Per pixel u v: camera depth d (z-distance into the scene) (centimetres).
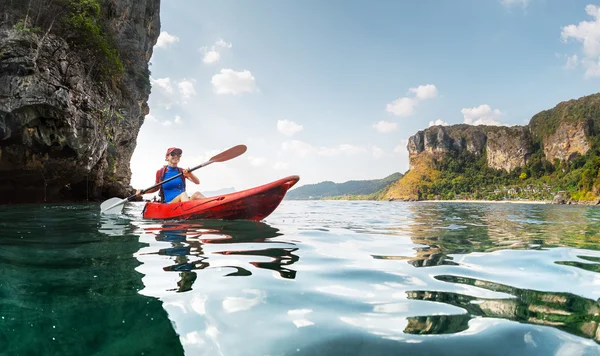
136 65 2794
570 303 166
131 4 2748
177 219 570
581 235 449
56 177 1709
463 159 16338
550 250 320
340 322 142
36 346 118
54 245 316
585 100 13975
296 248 317
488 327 136
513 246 345
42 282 192
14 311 148
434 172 16162
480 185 14500
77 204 1395
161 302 161
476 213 1161
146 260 254
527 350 117
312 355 114
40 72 1378
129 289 181
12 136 1372
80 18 1719
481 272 230
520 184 13350
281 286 191
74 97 1580
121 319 141
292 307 158
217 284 192
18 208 1005
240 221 541
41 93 1341
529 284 200
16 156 1466
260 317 146
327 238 393
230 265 240
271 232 427
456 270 235
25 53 1320
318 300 168
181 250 296
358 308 158
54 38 1553
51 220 571
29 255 269
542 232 490
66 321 138
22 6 1551
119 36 2588
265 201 539
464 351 117
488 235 445
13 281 194
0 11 1477
